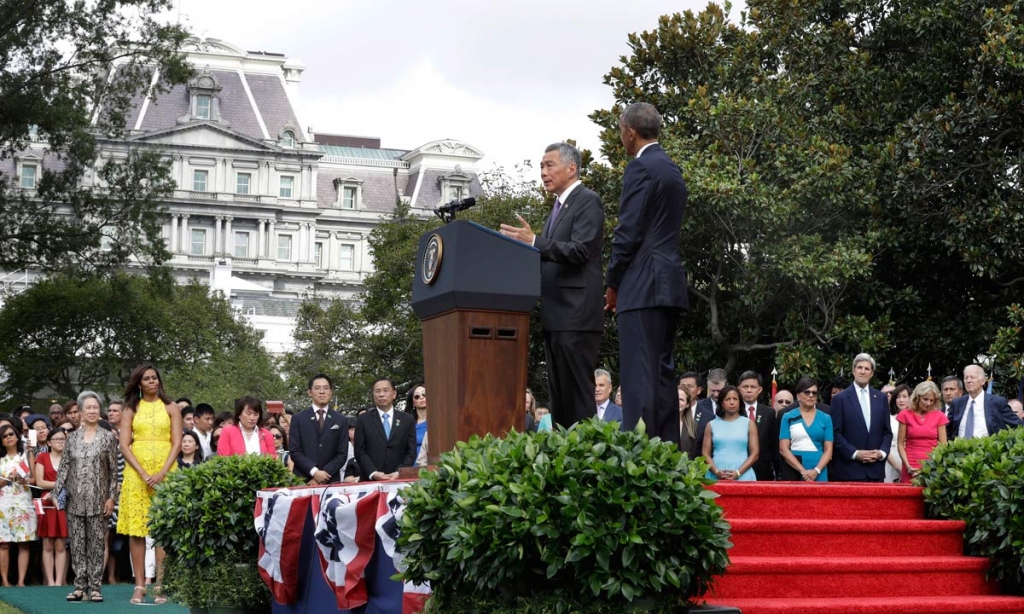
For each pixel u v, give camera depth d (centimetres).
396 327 3738
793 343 2155
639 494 496
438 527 530
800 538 683
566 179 664
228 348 4759
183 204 9219
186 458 1281
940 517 749
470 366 602
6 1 2866
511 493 500
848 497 736
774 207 2005
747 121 2092
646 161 634
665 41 2303
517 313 611
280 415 1611
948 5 2114
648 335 629
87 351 4241
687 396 1060
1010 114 2012
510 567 499
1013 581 700
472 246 603
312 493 736
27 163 8769
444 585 534
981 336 2106
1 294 4584
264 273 9469
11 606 1099
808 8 2291
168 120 9250
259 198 9444
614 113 2258
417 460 1104
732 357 2239
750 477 1009
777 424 1088
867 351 2047
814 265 2014
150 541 1249
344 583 670
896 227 2069
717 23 2327
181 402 1434
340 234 10225
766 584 637
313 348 4069
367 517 653
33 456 1423
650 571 497
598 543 487
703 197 2014
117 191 3130
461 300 600
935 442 1064
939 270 2225
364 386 3697
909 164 2017
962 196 2083
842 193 2047
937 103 2161
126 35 3034
